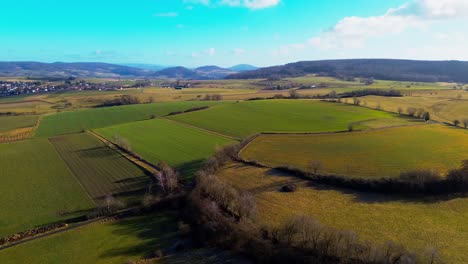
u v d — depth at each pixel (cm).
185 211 5684
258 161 7788
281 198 5856
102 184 7306
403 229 4644
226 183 6328
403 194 5797
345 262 3866
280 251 4244
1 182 7638
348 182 6269
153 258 4491
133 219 5688
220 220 5019
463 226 4647
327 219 5028
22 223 5662
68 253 4725
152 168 8038
